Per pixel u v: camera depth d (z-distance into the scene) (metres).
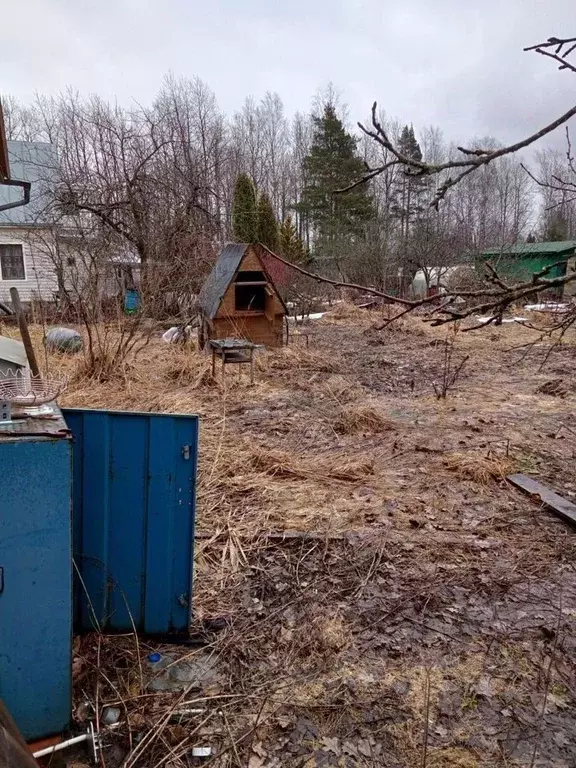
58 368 7.82
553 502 4.09
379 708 2.23
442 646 2.60
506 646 2.60
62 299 10.91
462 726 2.15
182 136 16.20
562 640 2.63
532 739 2.09
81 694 2.25
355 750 2.04
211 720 2.16
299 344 11.52
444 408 7.00
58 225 10.87
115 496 2.46
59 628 1.95
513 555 3.42
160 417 2.40
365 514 3.95
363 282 19.84
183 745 2.04
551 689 2.33
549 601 2.95
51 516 1.87
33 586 1.88
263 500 4.16
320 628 2.71
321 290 19.36
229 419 6.39
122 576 2.53
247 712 2.21
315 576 3.18
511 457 5.10
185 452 2.46
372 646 2.60
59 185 14.25
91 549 2.47
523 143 1.39
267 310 10.23
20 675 1.92
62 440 1.84
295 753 2.02
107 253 9.68
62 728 2.02
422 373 9.35
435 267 17.86
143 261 11.12
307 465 4.89
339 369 9.52
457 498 4.27
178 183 14.37
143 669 2.42
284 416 6.53
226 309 9.74
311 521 3.84
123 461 2.43
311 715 2.20
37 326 10.95
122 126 16.14
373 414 6.24
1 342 2.44
